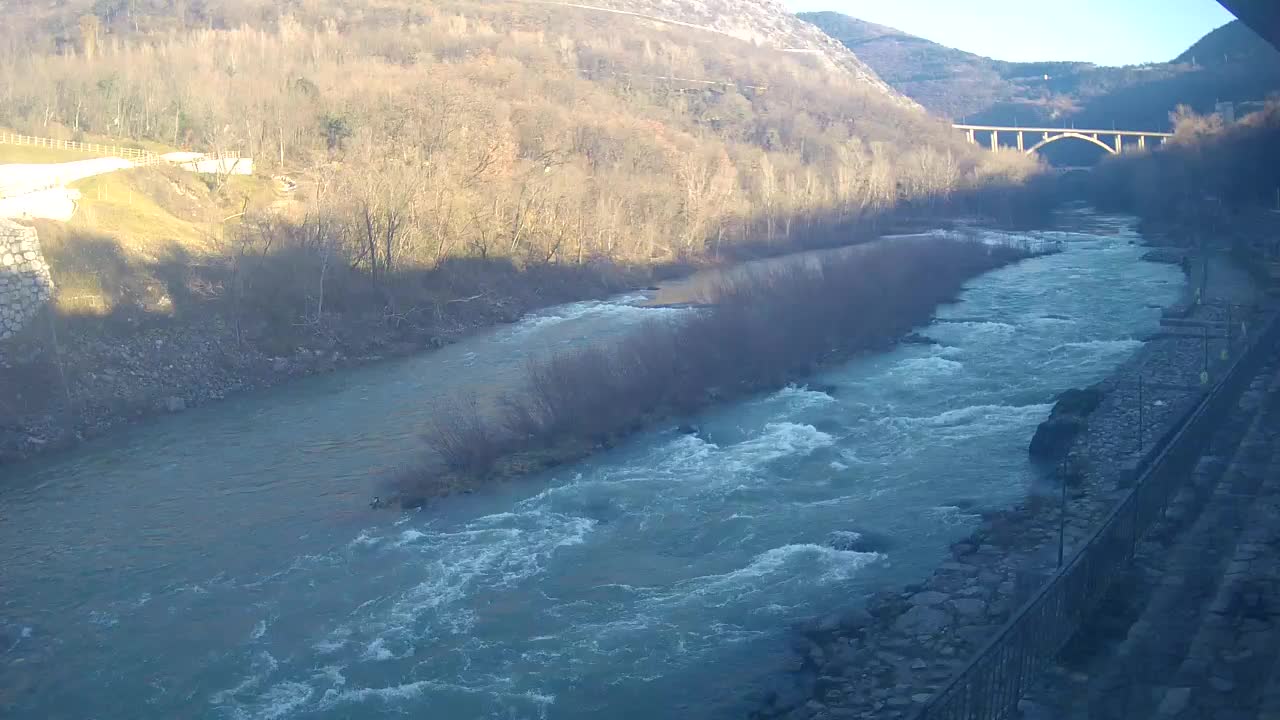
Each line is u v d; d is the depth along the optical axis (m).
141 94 112.62
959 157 188.12
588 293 94.75
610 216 104.12
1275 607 22.48
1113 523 25.09
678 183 121.06
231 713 27.02
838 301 71.56
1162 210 145.50
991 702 19.48
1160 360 55.59
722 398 54.94
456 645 29.89
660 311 85.06
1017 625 20.36
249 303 70.88
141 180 86.19
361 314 75.94
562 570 34.69
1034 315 76.62
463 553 36.53
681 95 197.62
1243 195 139.62
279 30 194.00
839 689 25.72
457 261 88.25
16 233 59.38
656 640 29.44
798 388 57.31
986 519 36.19
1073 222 151.25
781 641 28.88
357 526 39.94
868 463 43.91
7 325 57.88
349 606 32.84
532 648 29.44
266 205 92.38
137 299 66.69
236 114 111.06
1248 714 18.31
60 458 51.16
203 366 63.97
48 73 113.75
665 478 43.34
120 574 36.38
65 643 31.27
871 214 136.00
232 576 35.72
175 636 31.44
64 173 83.06
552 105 136.88
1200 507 29.69
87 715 27.30
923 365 61.34
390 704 26.98
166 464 49.50
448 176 99.56
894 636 28.08
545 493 42.09
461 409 55.38
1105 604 24.03
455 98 119.06
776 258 113.19
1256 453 34.31
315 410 58.34
